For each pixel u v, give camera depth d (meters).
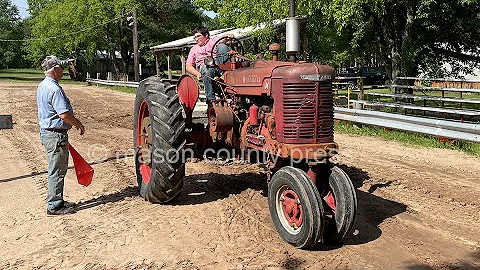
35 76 50.41
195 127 6.07
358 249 4.60
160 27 46.25
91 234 5.02
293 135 4.67
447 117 15.23
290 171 4.49
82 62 49.22
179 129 5.54
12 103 19.59
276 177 4.63
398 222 5.34
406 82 16.56
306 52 18.02
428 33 16.50
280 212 4.70
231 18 19.66
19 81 40.06
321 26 17.09
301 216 4.44
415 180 7.05
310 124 4.67
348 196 4.55
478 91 12.74
